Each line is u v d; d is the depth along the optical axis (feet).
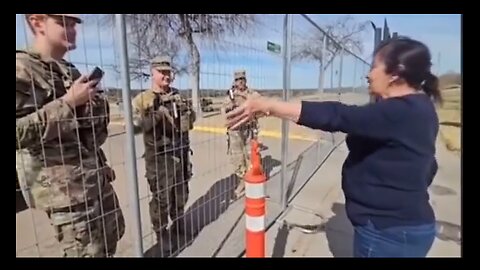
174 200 10.99
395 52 5.72
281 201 12.82
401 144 5.66
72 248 7.82
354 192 6.30
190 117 11.87
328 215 12.52
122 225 9.20
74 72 7.86
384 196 5.93
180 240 10.68
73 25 7.59
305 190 15.19
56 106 7.29
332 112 5.70
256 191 6.66
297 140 26.53
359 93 26.61
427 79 5.81
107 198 8.70
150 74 11.03
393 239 6.07
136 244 7.38
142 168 16.85
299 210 12.98
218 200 14.34
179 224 11.37
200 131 17.89
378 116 5.53
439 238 9.96
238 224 11.88
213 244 10.34
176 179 11.09
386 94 5.96
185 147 11.62
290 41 11.77
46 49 7.29
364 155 6.04
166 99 10.90
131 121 6.82
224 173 17.93
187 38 12.34
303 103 5.96
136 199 7.16
